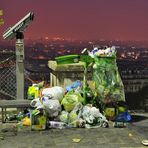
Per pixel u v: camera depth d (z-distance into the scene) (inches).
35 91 322.0
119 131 272.1
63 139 251.1
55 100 291.7
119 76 307.1
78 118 287.9
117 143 241.1
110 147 232.4
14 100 315.3
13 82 346.6
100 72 304.0
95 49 320.2
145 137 254.8
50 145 236.8
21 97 340.2
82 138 253.3
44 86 343.3
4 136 258.2
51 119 290.8
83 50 326.3
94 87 317.7
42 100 293.7
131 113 334.3
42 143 241.4
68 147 232.4
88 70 327.3
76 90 311.9
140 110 346.3
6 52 340.5
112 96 302.2
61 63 327.3
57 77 329.1
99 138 253.4
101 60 304.8
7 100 316.5
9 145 236.5
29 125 287.9
